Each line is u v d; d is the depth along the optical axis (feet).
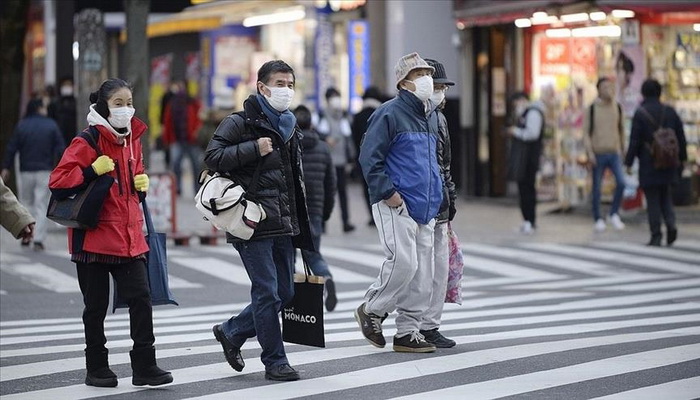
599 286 106.42
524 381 61.46
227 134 61.36
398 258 68.49
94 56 156.15
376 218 69.31
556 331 78.89
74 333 83.35
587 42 162.91
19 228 61.77
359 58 223.92
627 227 151.12
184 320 89.56
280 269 63.36
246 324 63.82
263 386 61.31
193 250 133.59
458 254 73.77
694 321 83.76
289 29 268.41
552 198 177.58
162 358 70.28
